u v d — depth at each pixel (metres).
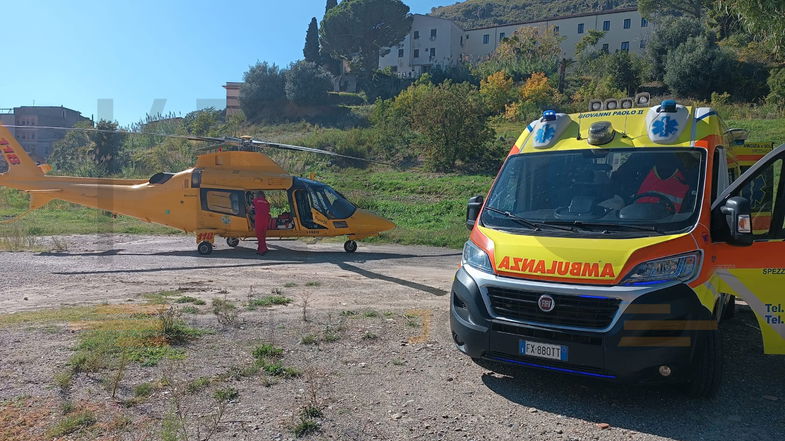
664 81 45.00
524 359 4.39
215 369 4.89
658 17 67.06
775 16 7.62
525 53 64.31
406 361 5.31
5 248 13.49
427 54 79.31
